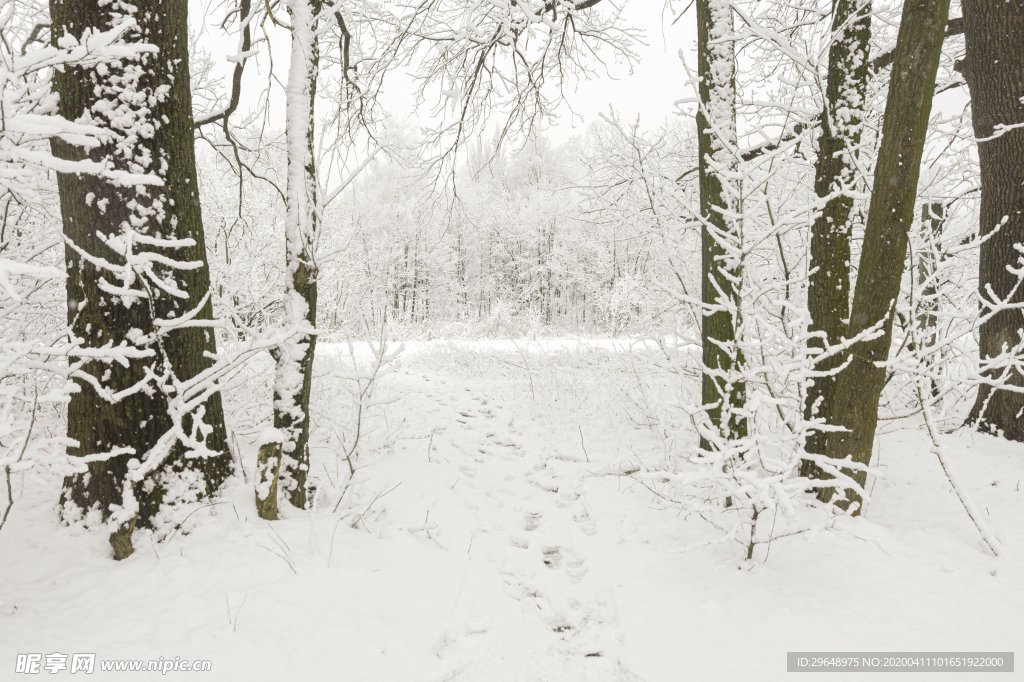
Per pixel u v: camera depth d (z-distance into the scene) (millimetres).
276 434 3744
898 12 6270
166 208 3578
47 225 5070
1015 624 2943
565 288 34969
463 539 4312
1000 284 5047
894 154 3951
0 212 4441
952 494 4273
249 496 3961
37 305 4445
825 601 3244
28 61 2428
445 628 3182
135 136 3412
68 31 3355
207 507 3686
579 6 6742
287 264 3875
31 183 3787
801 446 3727
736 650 2961
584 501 5172
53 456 2727
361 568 3490
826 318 4785
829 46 4891
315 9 3900
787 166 5754
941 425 5551
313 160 3883
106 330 3398
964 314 4754
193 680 2484
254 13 5254
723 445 3572
